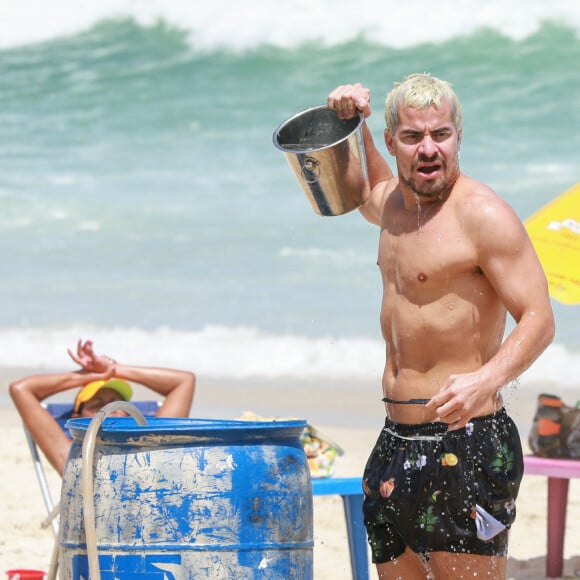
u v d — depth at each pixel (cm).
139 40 8019
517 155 6041
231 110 7262
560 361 3994
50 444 2042
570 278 2088
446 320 1329
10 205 6397
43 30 8256
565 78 6769
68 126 7338
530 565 2259
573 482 2886
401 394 1358
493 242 1291
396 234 1395
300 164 1561
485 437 1318
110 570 1202
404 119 1330
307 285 5069
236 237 5709
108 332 4772
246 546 1220
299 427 1310
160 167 6688
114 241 5850
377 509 1377
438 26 7338
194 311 4900
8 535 2416
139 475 1207
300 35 7656
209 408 3791
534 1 7094
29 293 5256
